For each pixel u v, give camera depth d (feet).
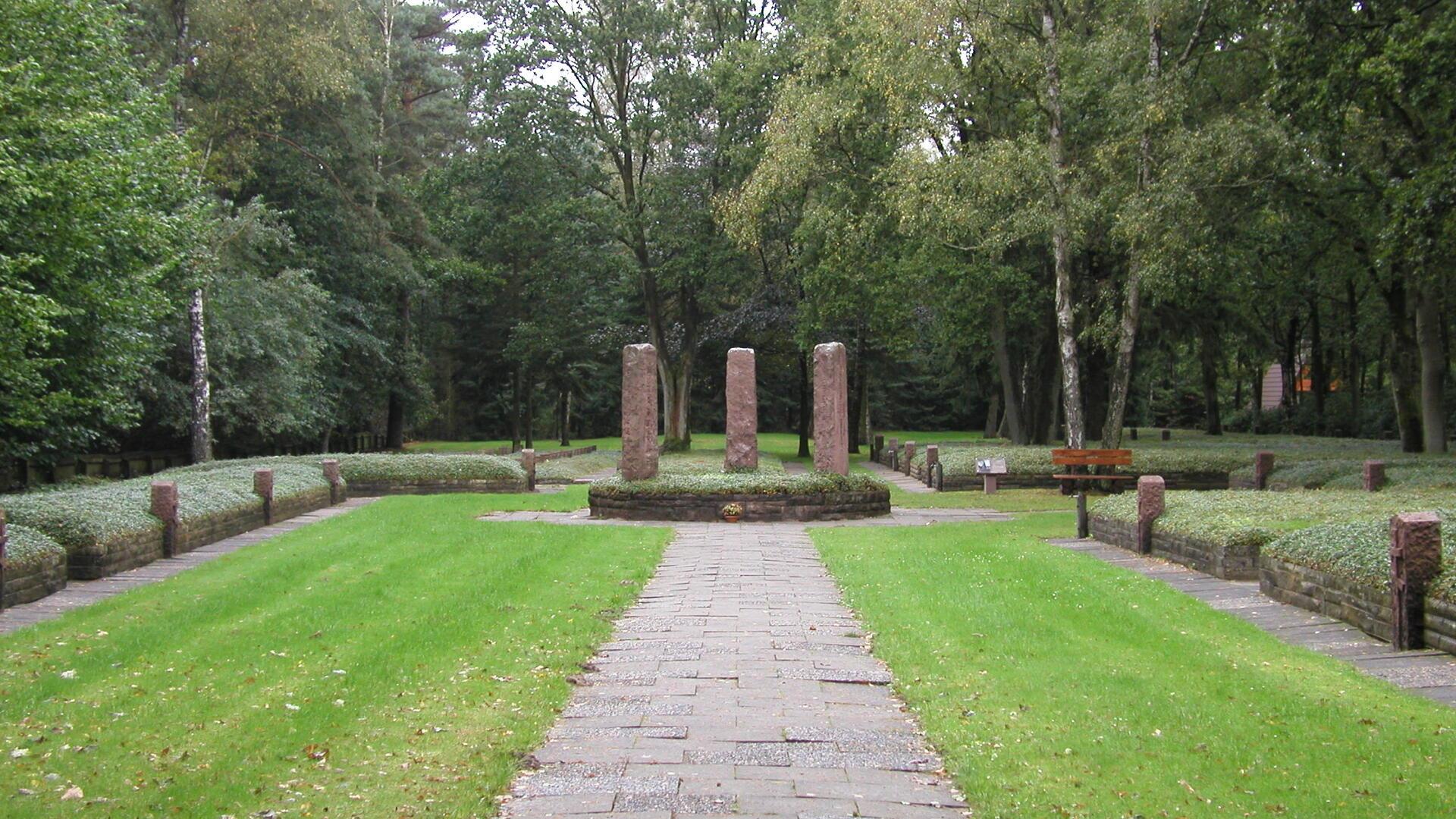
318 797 16.94
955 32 65.77
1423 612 25.36
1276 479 67.56
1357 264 84.28
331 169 105.70
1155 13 60.29
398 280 119.44
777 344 137.59
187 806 16.47
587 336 146.82
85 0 53.52
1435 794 15.93
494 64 111.45
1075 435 71.10
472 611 30.81
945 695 22.40
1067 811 16.14
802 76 82.38
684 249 117.60
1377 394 147.23
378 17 127.75
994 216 71.20
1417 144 57.67
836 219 83.41
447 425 191.21
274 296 92.43
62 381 56.85
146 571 42.96
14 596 35.09
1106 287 75.05
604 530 51.42
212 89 88.02
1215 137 58.29
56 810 16.25
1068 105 72.79
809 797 17.17
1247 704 20.76
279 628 28.99
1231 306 101.45
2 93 45.29
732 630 29.63
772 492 57.52
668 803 16.87
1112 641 26.50
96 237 50.78
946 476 82.33
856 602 32.99
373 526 53.47
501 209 117.29
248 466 75.05
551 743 20.02
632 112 120.37
